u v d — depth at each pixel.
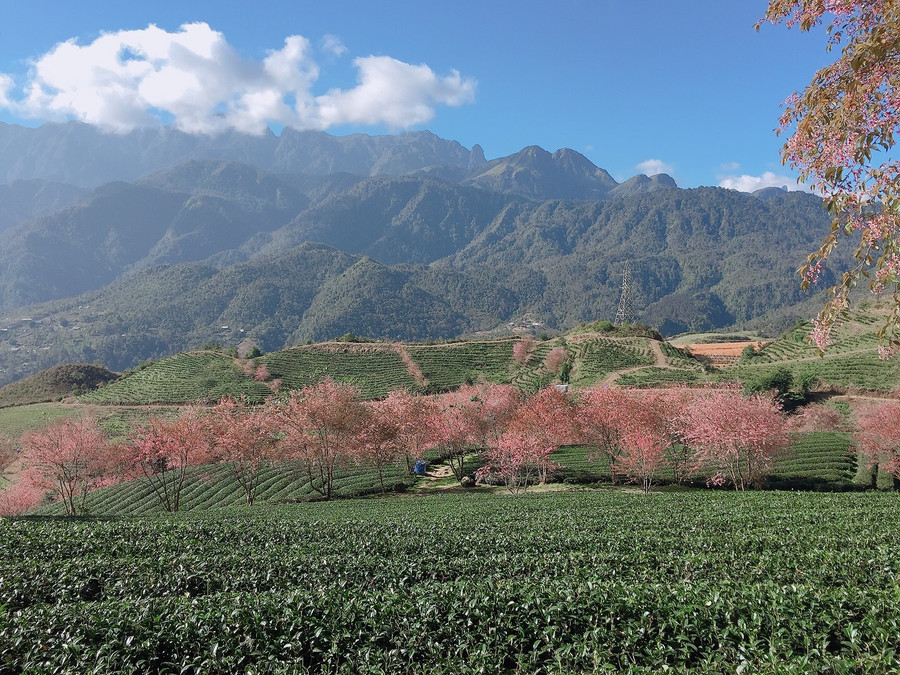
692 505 30.67
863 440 53.31
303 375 125.81
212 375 124.94
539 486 55.25
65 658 9.74
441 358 135.88
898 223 7.32
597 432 55.41
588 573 14.35
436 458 70.69
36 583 14.75
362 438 51.88
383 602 11.84
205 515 35.41
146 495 66.06
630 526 23.23
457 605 11.38
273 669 9.71
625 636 10.39
